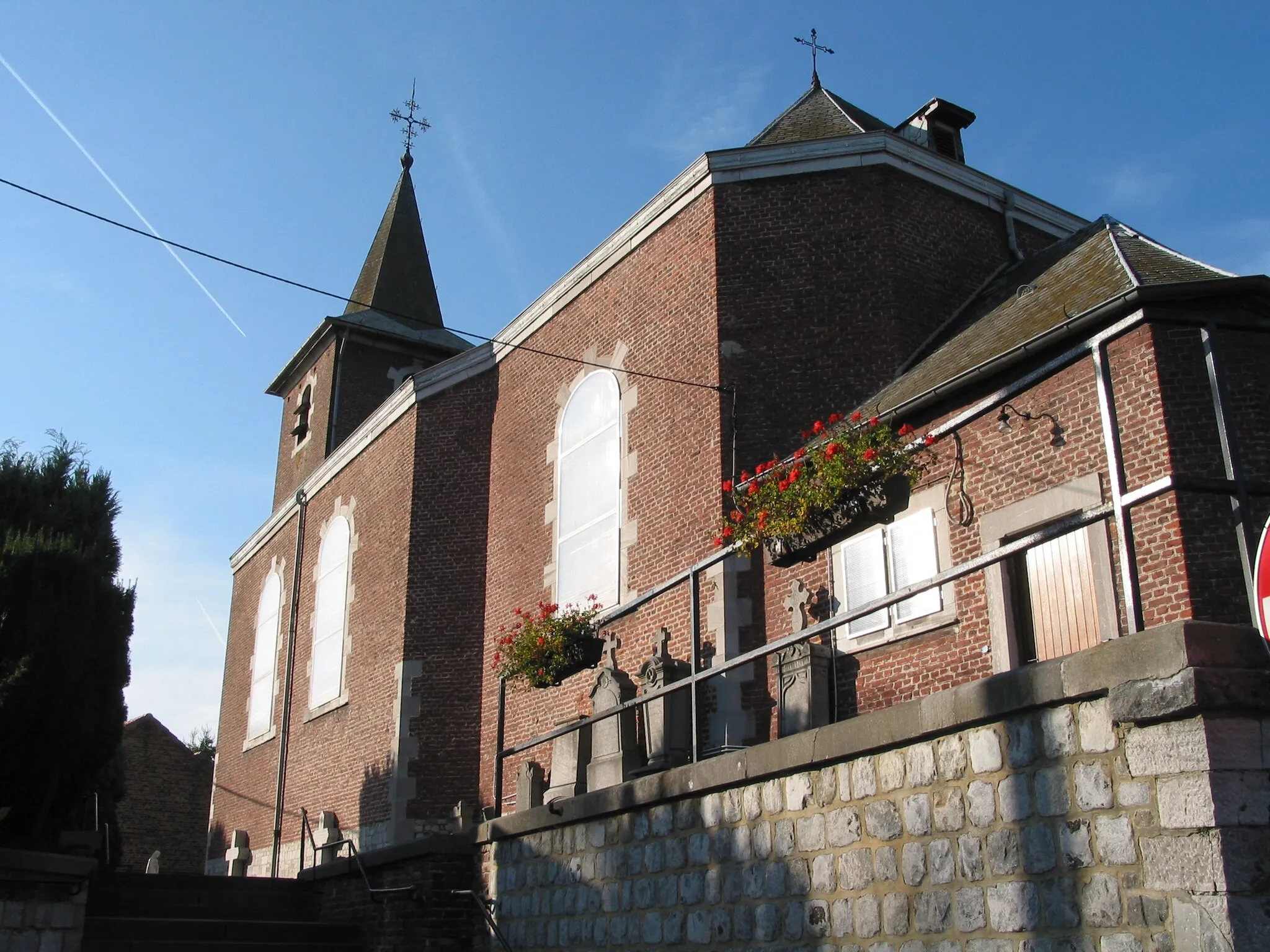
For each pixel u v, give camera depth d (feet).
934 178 46.19
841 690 36.40
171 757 96.89
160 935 35.14
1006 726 17.01
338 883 39.29
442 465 57.31
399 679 53.78
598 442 48.19
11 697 38.34
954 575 17.99
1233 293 30.45
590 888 26.94
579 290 51.52
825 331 42.57
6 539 41.91
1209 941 13.69
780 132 50.11
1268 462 29.91
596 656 36.01
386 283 90.79
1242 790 14.02
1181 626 14.40
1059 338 31.91
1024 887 16.31
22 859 31.01
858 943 19.11
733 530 26.13
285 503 75.56
